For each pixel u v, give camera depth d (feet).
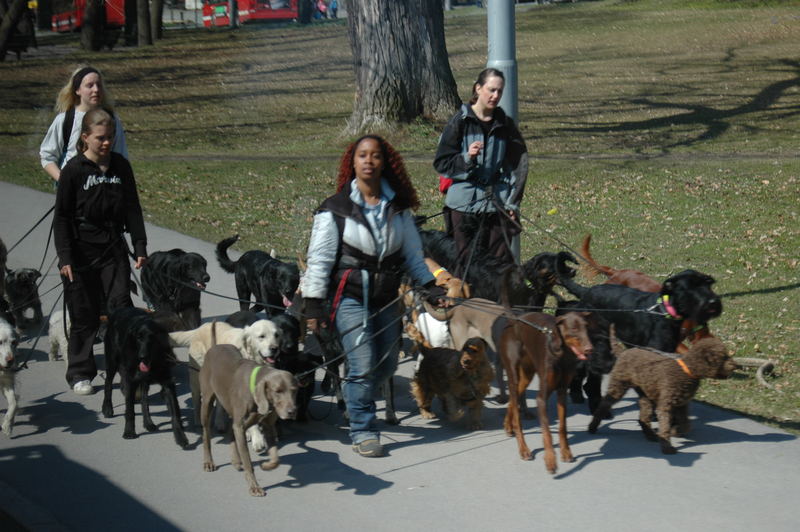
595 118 90.53
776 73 110.73
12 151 82.02
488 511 20.13
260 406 19.75
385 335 22.91
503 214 29.35
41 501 20.79
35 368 31.01
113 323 25.13
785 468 22.09
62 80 126.52
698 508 20.04
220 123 95.91
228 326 24.81
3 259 34.58
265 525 19.60
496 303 26.73
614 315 25.88
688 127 83.46
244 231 52.42
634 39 146.51
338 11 223.51
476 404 25.13
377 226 21.93
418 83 81.00
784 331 33.94
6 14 142.92
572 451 23.53
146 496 21.08
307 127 91.45
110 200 27.14
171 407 24.04
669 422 22.94
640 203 57.36
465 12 197.98
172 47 163.22
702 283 23.93
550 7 196.24
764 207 54.90
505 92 34.09
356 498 20.89
